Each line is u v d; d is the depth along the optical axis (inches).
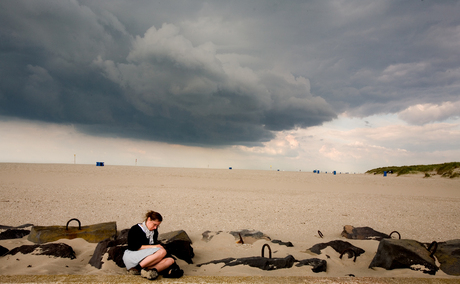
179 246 229.3
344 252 251.3
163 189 840.9
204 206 568.4
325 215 516.7
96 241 279.4
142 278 167.2
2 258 215.8
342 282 166.1
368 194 884.0
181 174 1443.2
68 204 550.6
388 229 419.8
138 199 635.5
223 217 466.6
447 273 201.2
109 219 432.1
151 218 193.3
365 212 559.8
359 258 253.9
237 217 470.3
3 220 405.4
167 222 421.1
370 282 167.8
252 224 423.8
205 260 241.9
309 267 209.0
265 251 272.2
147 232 192.7
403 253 215.5
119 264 200.5
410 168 2153.1
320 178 1515.7
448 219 503.5
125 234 294.5
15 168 1439.5
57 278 163.2
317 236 362.3
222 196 725.3
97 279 162.4
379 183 1283.2
